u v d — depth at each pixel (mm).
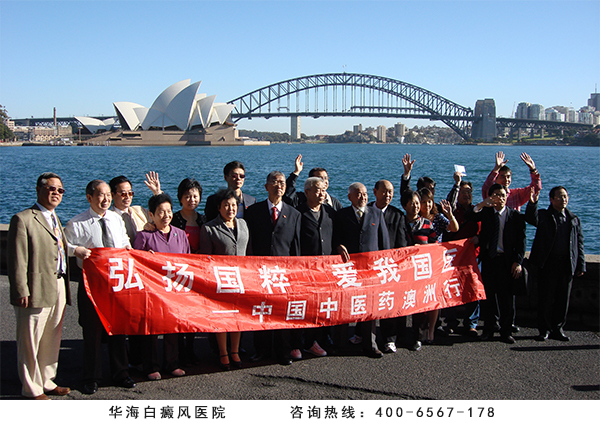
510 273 5320
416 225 5512
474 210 5625
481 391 4211
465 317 5820
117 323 4246
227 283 4594
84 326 4227
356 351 5137
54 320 4168
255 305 4660
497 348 5195
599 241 16109
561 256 5270
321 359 4914
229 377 4492
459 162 71125
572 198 27922
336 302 4891
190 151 110688
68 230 4277
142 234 4547
